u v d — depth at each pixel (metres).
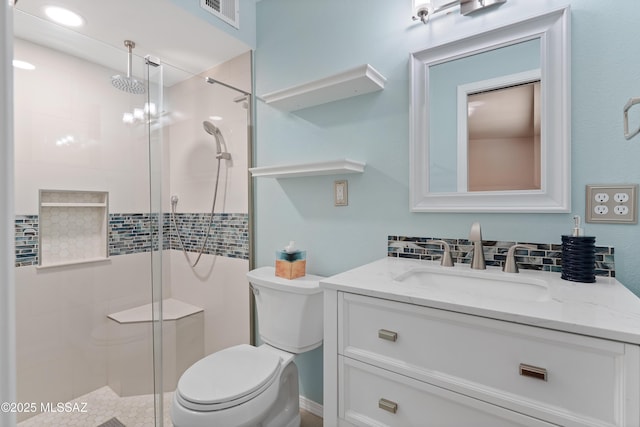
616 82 0.98
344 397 0.96
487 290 1.06
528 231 1.12
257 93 1.93
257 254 1.93
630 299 0.78
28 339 1.52
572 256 0.95
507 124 1.16
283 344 1.49
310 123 1.70
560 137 1.05
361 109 1.51
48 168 1.60
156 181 1.76
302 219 1.73
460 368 0.77
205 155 2.01
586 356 0.63
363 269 1.16
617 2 0.98
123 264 1.78
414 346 0.83
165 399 1.80
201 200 2.04
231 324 1.98
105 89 1.74
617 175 0.98
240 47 1.90
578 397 0.64
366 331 0.92
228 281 1.99
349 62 1.56
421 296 0.82
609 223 0.99
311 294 1.43
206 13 1.64
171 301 2.12
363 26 1.51
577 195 1.04
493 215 1.19
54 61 1.61
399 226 1.40
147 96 1.77
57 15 1.55
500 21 1.16
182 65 2.12
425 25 1.33
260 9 1.92
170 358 1.89
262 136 1.91
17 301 1.50
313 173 1.55
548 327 0.65
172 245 2.13
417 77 1.33
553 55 1.07
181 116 2.02
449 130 1.27
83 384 1.65
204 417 1.09
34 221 1.56
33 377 1.52
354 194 1.54
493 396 0.72
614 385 0.60
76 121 1.68
